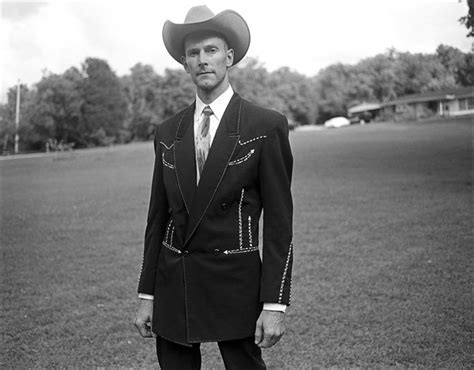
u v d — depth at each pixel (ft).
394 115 138.00
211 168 7.18
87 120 173.78
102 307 18.42
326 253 23.86
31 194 52.85
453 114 121.80
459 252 22.16
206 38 7.29
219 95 7.47
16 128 165.99
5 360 14.10
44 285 21.45
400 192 37.58
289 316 16.40
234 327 7.17
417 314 15.76
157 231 7.91
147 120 187.01
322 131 117.39
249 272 7.23
